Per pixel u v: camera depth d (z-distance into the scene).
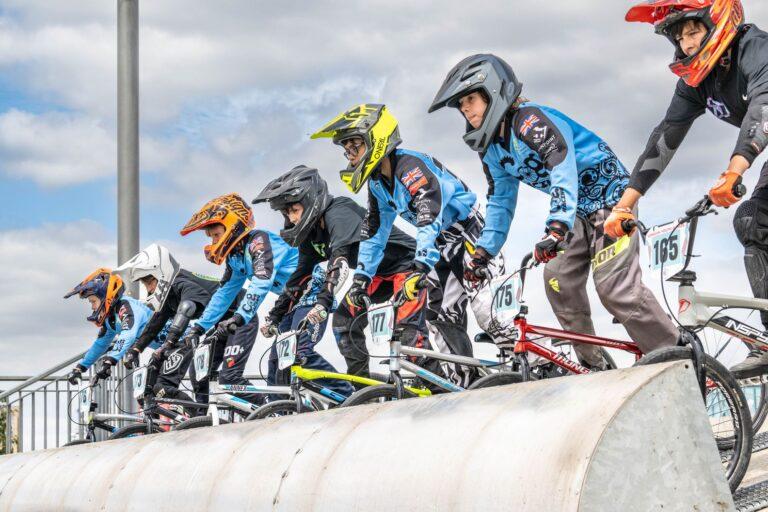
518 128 4.23
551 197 4.07
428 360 5.41
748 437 3.46
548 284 4.43
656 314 4.05
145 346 7.94
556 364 4.71
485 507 2.68
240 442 4.34
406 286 4.90
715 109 3.75
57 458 6.24
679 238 3.43
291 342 5.81
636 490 2.50
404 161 5.13
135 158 9.76
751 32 3.52
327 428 3.81
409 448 3.16
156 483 4.64
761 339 3.66
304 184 5.94
